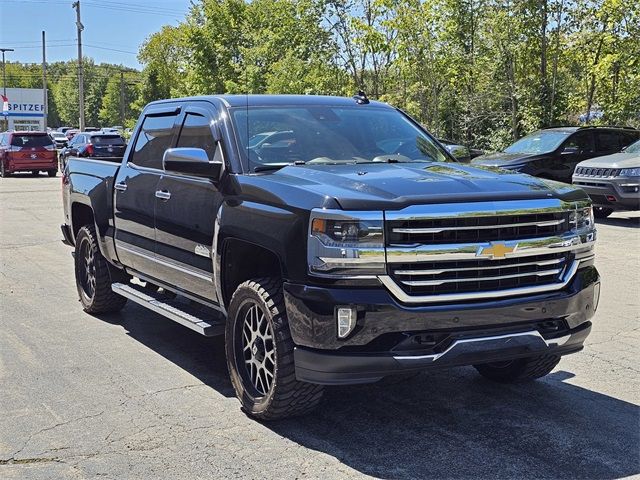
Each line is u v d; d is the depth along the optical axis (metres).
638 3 21.95
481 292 4.17
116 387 5.38
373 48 26.70
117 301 7.42
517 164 16.58
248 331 4.77
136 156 6.58
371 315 3.99
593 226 4.72
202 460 4.13
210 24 41.09
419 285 4.06
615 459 4.13
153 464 4.08
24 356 6.14
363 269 4.02
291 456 4.18
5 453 4.24
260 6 41.12
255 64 36.16
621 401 5.06
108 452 4.25
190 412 4.88
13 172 30.38
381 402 5.05
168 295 6.35
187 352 6.29
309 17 29.27
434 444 4.34
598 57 23.80
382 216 4.02
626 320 7.25
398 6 25.86
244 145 5.18
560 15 24.16
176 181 5.64
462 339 4.12
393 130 5.92
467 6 26.05
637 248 11.72
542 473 3.95
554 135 17.39
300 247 4.20
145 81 82.88
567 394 5.21
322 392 4.46
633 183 14.02
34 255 11.27
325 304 4.07
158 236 5.93
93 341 6.61
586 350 6.28
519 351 4.30
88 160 7.70
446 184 4.38
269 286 4.49
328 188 4.31
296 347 4.27
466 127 26.78
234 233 4.73
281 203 4.41
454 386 5.39
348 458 4.15
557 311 4.40
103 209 6.96
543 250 4.32
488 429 4.57
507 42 24.08
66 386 5.40
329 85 29.09
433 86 26.62
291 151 5.30
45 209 17.64
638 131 17.92
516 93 24.78
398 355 4.02
